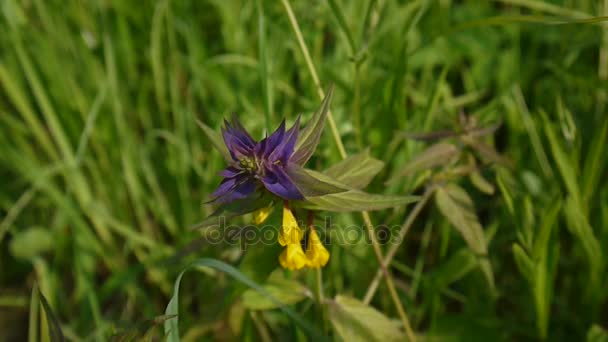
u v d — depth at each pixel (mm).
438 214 706
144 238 705
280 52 738
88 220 748
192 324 687
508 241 687
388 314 672
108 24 760
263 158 534
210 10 834
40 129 736
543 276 621
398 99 666
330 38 792
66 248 746
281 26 729
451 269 640
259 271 574
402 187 685
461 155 650
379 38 708
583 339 659
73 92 742
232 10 769
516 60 767
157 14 744
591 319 656
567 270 681
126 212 749
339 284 668
